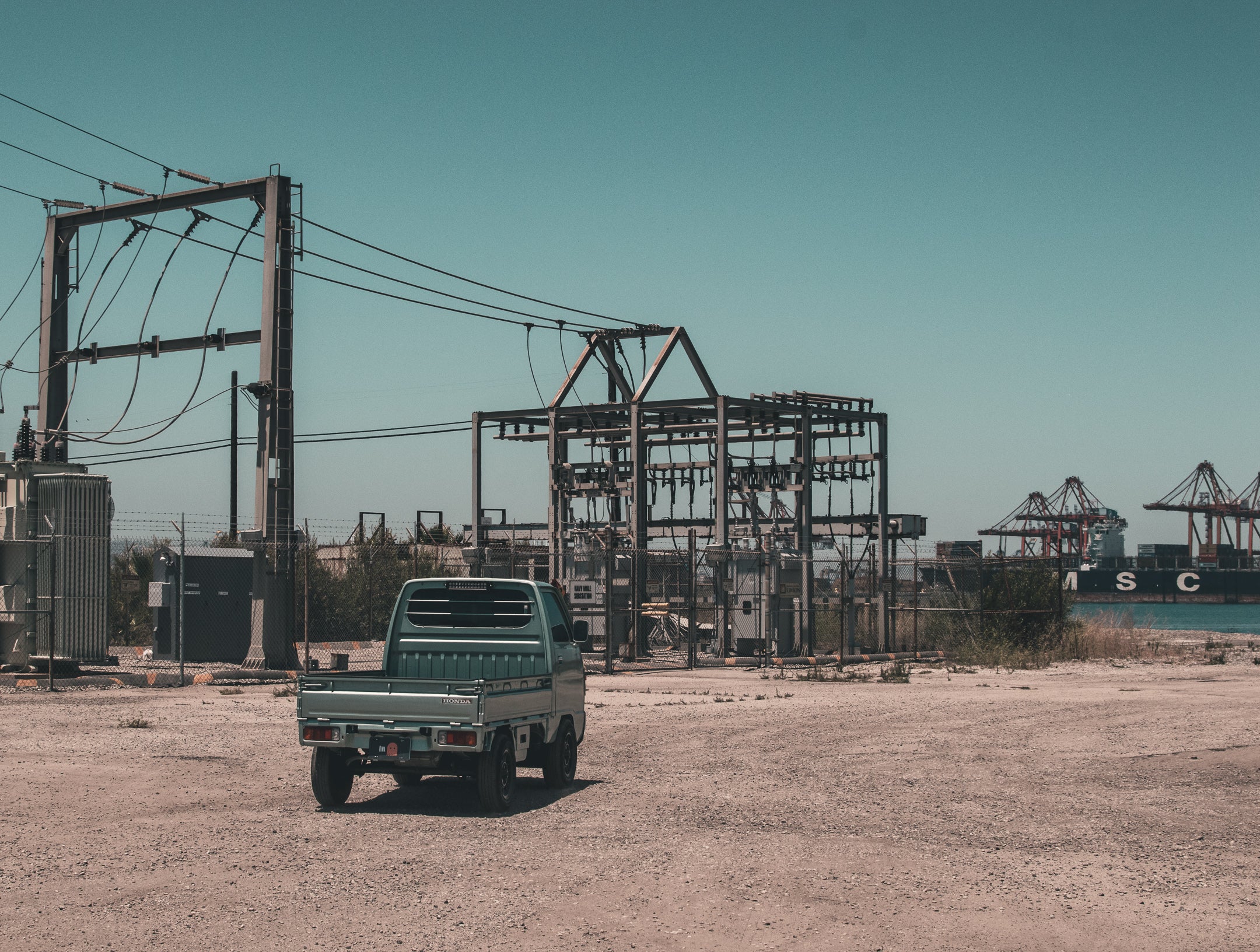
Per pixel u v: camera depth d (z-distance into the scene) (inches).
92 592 1029.8
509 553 1363.2
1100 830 450.0
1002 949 302.4
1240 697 972.6
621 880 364.8
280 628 1084.5
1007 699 948.0
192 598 1107.3
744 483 1430.9
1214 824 463.5
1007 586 1481.3
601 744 684.1
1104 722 795.4
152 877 364.5
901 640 1551.4
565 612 577.0
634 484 1395.2
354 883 358.3
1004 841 428.1
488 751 468.8
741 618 1378.0
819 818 468.4
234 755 613.6
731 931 313.9
